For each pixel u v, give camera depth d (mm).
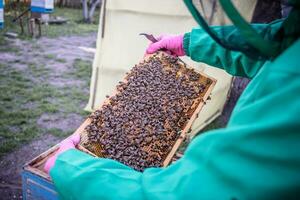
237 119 690
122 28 4672
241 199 621
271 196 600
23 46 9742
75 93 6480
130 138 1835
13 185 3709
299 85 606
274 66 680
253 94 752
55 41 10898
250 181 609
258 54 817
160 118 1926
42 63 8227
